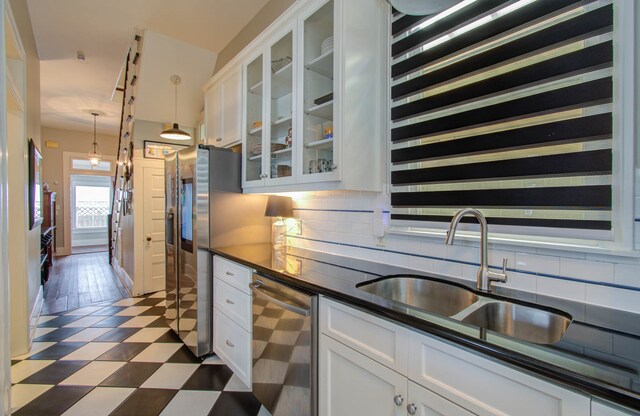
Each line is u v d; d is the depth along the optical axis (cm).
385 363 109
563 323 102
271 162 221
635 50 99
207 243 238
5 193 149
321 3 174
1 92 145
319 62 186
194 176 235
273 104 221
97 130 722
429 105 154
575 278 114
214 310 235
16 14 223
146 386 203
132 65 377
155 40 313
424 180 156
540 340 108
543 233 119
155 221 414
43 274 449
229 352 212
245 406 184
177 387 202
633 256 100
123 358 239
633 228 100
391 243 177
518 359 75
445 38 152
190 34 311
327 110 183
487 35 133
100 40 326
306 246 236
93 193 838
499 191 130
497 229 132
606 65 103
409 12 116
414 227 166
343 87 160
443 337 91
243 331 194
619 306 104
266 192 228
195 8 272
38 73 354
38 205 336
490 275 127
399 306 108
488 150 132
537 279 123
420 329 96
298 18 191
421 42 158
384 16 178
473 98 137
